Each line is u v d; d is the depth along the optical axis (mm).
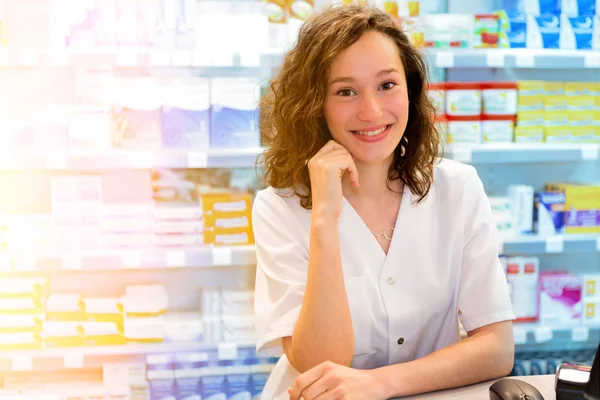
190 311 3285
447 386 1457
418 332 1678
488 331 1608
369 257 1655
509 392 1259
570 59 3049
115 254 2881
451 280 1694
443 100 3146
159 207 3016
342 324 1519
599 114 3264
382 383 1379
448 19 3090
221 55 2885
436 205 1710
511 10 3355
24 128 2953
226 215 3031
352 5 1650
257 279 1758
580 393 1268
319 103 1612
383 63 1561
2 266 2838
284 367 1724
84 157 2850
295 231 1703
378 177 1690
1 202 3217
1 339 2979
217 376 3123
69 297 3049
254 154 2928
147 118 3006
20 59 2795
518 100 3219
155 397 3039
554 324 3295
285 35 3057
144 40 2963
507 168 3555
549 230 3256
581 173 3594
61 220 2957
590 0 3277
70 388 3004
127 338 3045
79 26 2932
